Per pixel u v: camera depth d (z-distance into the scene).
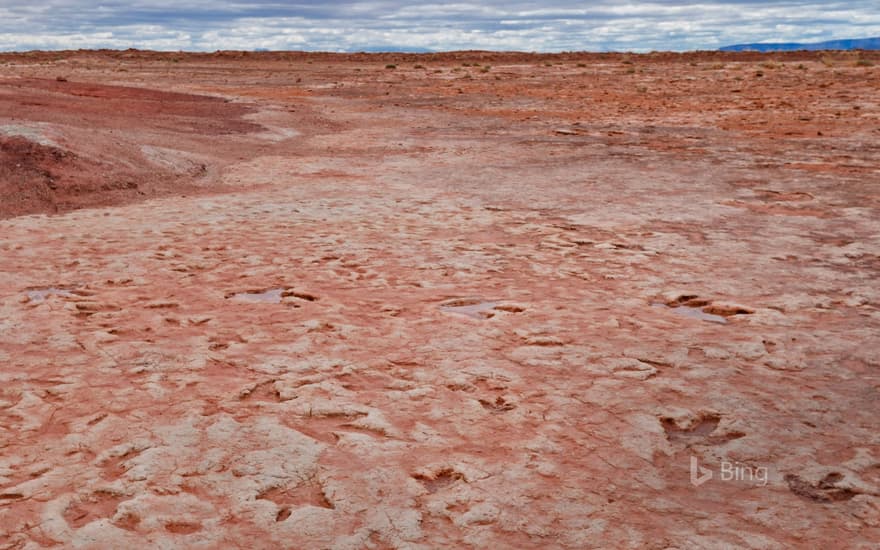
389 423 5.38
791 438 5.17
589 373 6.27
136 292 8.47
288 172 17.30
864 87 35.78
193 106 30.06
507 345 6.92
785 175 16.19
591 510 4.31
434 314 7.77
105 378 6.14
